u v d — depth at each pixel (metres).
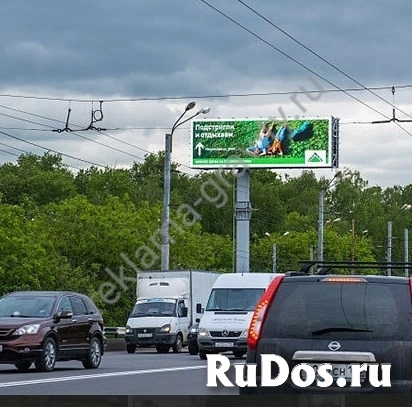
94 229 86.69
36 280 75.94
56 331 34.88
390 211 193.50
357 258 139.75
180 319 60.47
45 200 148.62
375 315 13.27
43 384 28.22
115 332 69.38
